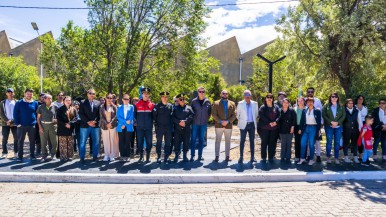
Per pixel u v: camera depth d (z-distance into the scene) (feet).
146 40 44.60
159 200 16.78
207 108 26.32
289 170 22.81
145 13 43.37
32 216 14.20
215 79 75.36
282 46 45.06
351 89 37.32
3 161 25.18
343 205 15.96
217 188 19.29
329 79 41.60
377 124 26.61
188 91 48.52
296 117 25.54
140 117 25.32
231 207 15.66
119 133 25.68
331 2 37.63
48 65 46.88
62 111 25.25
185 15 43.60
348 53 36.29
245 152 31.78
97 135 25.86
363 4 35.94
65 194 17.76
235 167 23.76
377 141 26.94
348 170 22.97
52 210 15.05
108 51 43.04
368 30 34.91
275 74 66.80
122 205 15.89
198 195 17.76
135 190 18.72
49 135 25.93
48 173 21.04
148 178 20.53
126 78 41.78
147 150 25.63
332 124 24.73
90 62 45.83
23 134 25.73
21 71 73.97
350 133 25.53
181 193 18.15
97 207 15.55
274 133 25.71
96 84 42.39
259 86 71.61
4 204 15.89
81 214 14.53
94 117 25.40
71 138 25.84
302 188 19.30
